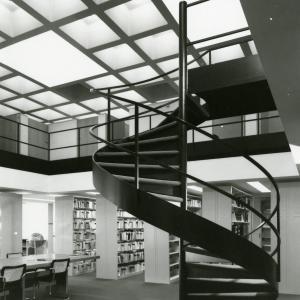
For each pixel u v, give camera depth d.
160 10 5.91
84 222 12.23
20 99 10.27
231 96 4.52
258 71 4.04
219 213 9.16
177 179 4.26
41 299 8.06
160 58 7.43
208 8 6.21
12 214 10.43
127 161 4.56
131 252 11.79
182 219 3.41
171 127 4.71
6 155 9.14
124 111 11.34
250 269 3.49
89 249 12.30
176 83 8.88
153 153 4.18
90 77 8.41
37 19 6.14
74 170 10.07
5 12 6.54
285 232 8.51
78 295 8.48
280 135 7.48
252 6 2.01
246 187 9.92
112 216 11.00
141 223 12.57
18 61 7.73
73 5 5.97
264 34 2.32
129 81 8.68
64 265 7.83
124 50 7.77
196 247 4.34
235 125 10.55
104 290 9.01
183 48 4.49
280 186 8.71
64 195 11.88
